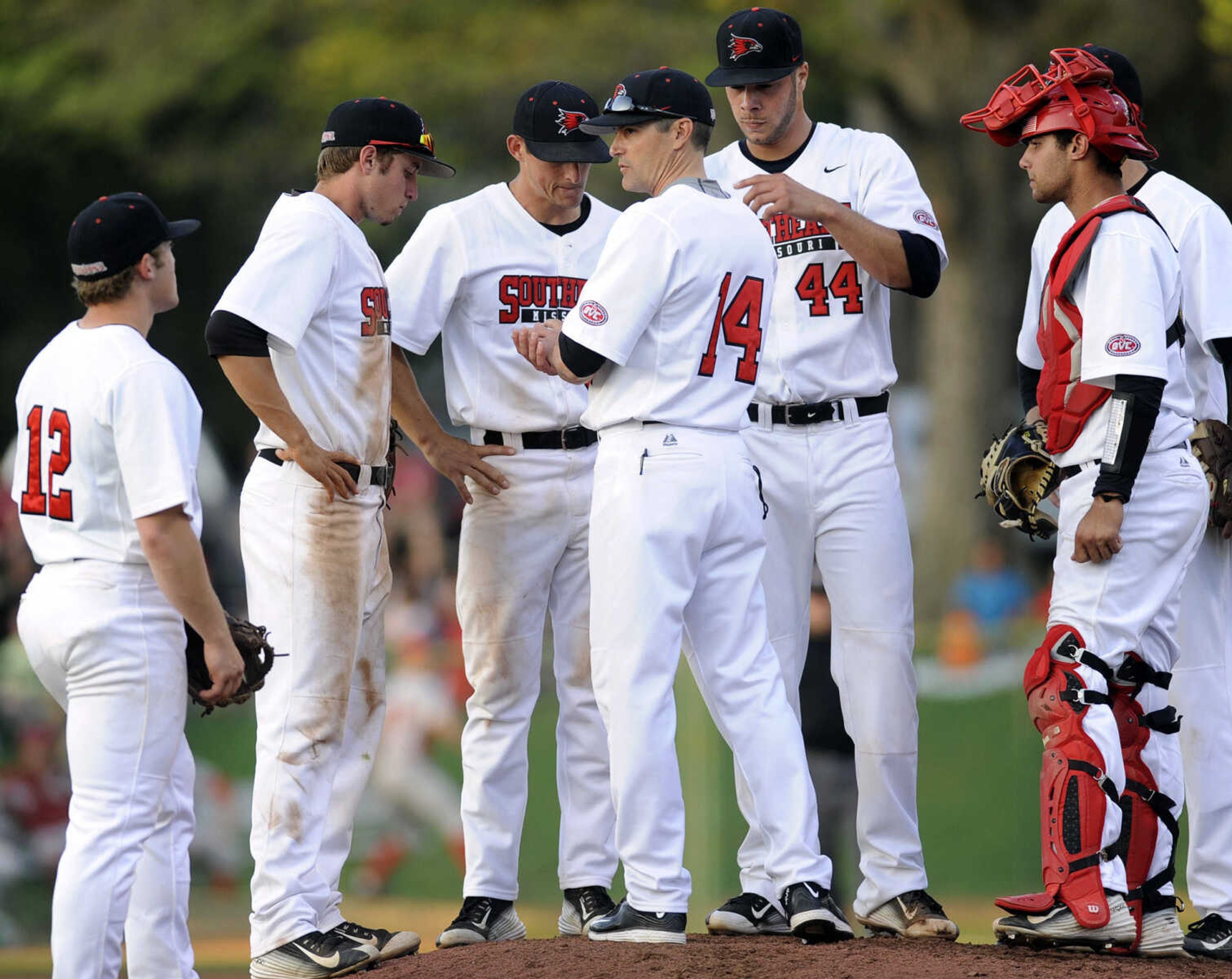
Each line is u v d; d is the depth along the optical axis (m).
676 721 18.56
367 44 68.06
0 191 79.31
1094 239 17.77
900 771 20.69
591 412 18.69
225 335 18.05
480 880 21.17
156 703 17.42
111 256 17.62
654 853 18.38
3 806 38.31
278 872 18.50
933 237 20.27
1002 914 36.66
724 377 18.55
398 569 58.72
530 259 20.97
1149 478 17.95
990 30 63.94
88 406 17.14
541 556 21.08
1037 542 72.31
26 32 76.31
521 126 20.62
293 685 18.73
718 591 18.77
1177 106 64.38
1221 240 19.45
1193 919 34.22
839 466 20.53
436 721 40.59
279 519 18.81
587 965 17.48
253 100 74.31
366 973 18.47
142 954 18.19
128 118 73.06
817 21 63.88
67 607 17.27
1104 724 17.75
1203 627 19.67
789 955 17.59
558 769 21.67
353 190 19.20
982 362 70.00
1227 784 19.59
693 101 18.62
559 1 68.38
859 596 20.58
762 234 18.94
